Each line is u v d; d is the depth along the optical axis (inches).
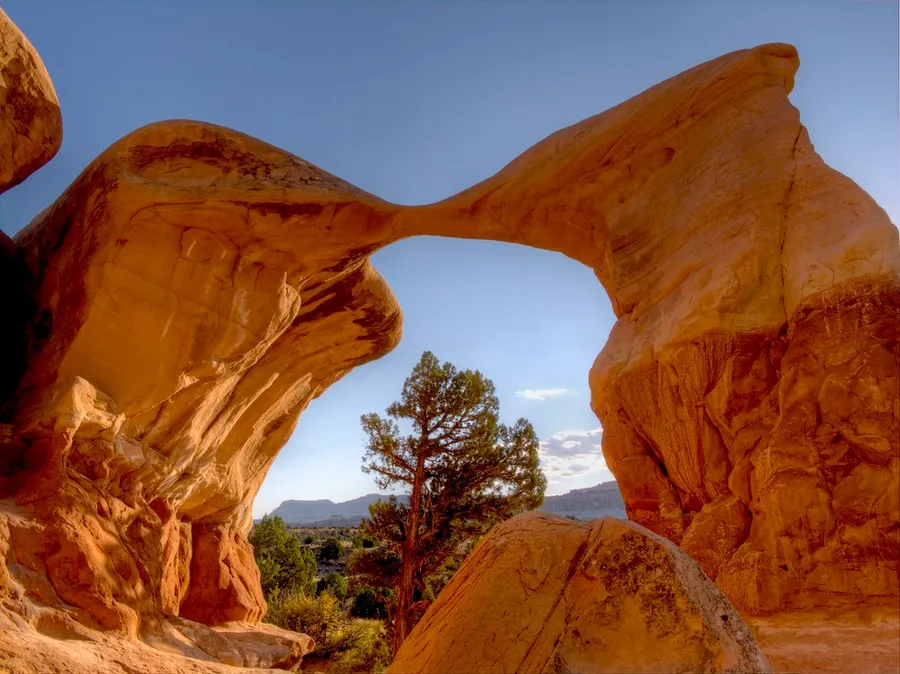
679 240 342.6
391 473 889.5
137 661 272.7
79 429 350.6
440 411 882.1
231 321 415.8
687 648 165.9
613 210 389.1
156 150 416.5
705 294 303.6
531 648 175.5
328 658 968.3
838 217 286.7
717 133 359.3
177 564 472.4
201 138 420.2
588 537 192.4
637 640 169.5
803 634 228.4
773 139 329.4
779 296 291.9
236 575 520.7
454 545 850.1
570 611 179.2
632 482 331.3
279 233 425.1
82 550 296.7
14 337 413.7
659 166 379.6
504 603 184.7
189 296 403.2
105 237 392.8
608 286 418.0
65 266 406.6
